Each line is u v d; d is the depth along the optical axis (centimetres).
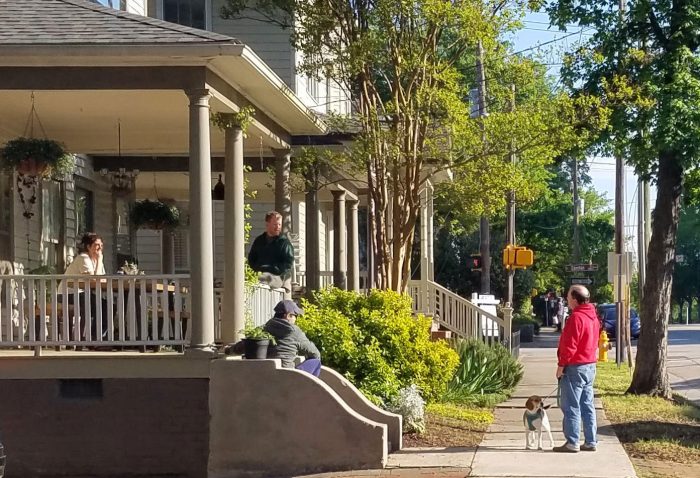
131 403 1331
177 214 2212
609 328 4728
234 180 1434
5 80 1302
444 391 1742
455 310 2347
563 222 6725
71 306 1381
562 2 1844
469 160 1769
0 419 1335
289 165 1869
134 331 1331
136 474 1328
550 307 6197
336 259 2317
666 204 1894
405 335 1560
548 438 1368
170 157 2027
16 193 1686
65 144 1716
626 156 1848
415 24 1738
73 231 1925
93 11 1344
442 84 1797
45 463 1334
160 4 2509
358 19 1792
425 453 1321
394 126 1767
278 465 1284
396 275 1803
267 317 1552
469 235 5400
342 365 1480
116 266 2112
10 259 1664
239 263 1396
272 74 1418
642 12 1772
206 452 1320
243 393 1297
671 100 1752
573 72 1853
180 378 1322
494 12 1742
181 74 1301
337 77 1820
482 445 1370
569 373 1305
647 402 1812
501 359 2009
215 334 1416
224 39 1256
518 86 1873
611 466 1212
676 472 1208
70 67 1301
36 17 1321
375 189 1811
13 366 1327
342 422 1273
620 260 2764
